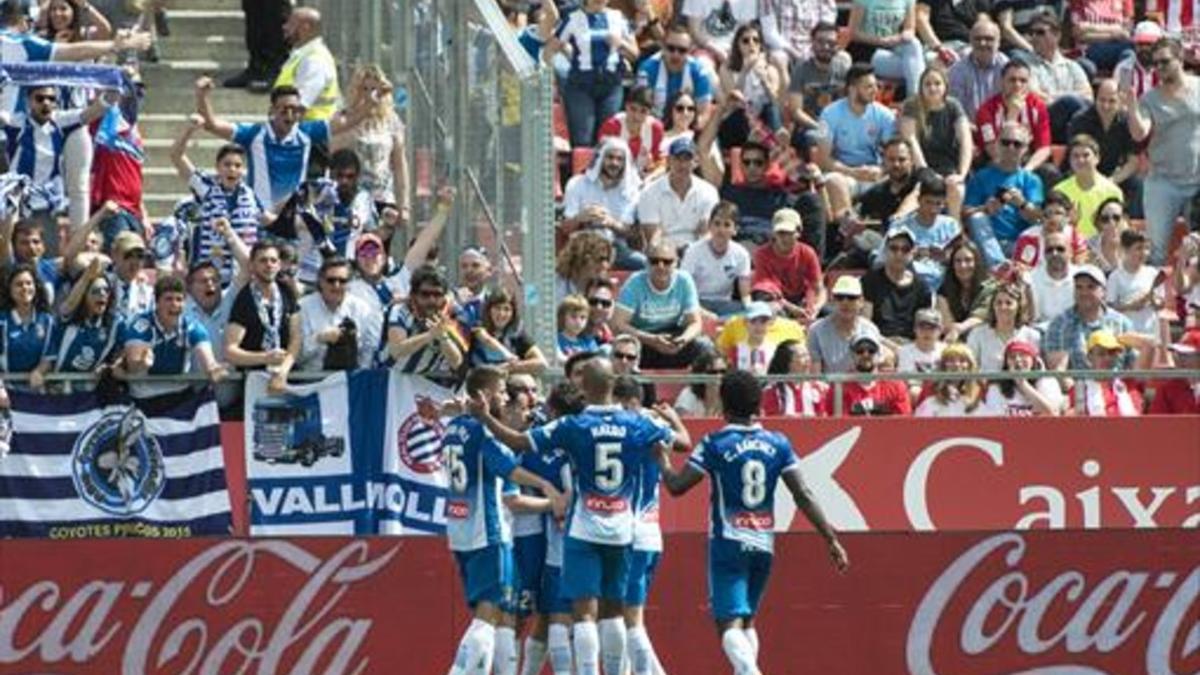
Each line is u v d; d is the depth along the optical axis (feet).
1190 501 148.25
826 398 147.74
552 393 133.28
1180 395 152.15
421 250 153.17
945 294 160.15
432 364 139.33
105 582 135.23
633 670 131.13
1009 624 140.67
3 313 136.36
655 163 172.35
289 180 158.30
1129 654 141.38
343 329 141.08
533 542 134.21
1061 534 141.08
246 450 138.00
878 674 139.85
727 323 154.51
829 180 171.22
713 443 130.82
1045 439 147.54
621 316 155.02
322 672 136.56
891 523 146.10
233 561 136.26
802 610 139.33
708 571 136.46
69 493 136.15
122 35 158.20
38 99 152.76
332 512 138.82
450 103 159.84
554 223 149.38
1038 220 169.68
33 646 134.82
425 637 136.98
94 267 136.36
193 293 143.02
